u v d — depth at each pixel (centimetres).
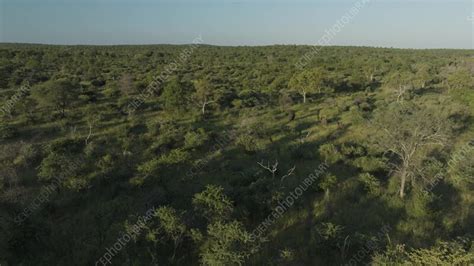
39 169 3562
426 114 3150
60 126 4947
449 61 12056
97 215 2780
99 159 3781
